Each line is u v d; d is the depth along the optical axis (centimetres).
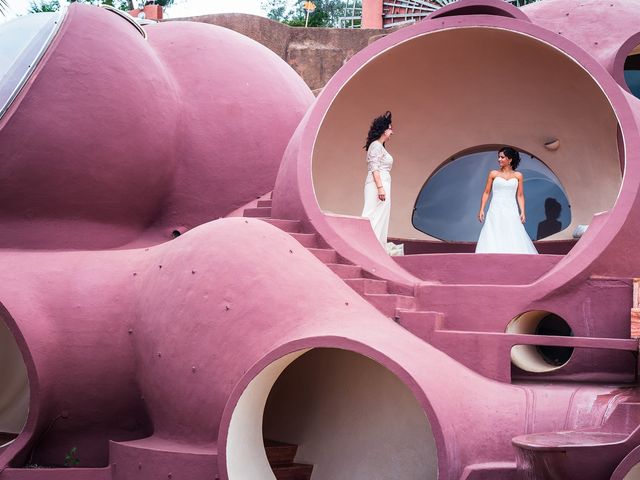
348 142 1289
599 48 1366
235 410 817
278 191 1138
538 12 1459
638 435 724
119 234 1193
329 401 978
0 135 1095
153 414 962
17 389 1124
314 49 1923
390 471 906
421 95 1309
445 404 798
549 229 1388
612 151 1248
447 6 1120
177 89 1298
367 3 2089
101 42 1161
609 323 967
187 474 869
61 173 1120
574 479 727
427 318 949
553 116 1293
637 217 989
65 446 991
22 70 1138
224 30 1429
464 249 1409
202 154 1293
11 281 992
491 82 1284
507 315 977
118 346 987
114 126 1149
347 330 843
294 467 949
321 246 1061
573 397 855
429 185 1412
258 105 1345
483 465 798
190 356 916
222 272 931
